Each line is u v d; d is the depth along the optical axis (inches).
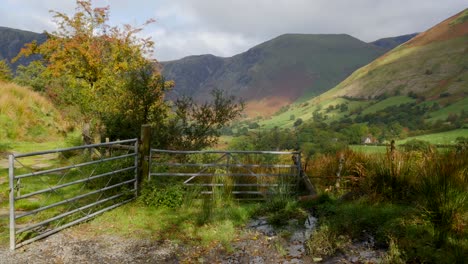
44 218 239.0
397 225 218.7
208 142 469.1
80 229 228.8
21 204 261.7
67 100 807.7
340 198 295.4
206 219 254.1
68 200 231.8
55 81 970.7
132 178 305.6
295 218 258.5
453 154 281.9
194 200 298.7
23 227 221.1
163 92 496.4
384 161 302.0
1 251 191.3
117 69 850.8
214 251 205.8
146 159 304.5
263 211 278.8
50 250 197.2
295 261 192.5
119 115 473.4
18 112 665.0
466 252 178.9
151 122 475.8
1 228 218.2
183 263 190.2
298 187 339.3
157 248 206.8
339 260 191.0
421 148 327.3
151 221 247.4
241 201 319.6
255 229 241.9
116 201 284.7
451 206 211.6
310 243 210.2
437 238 194.7
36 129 675.4
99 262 187.0
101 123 508.7
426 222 213.0
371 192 283.1
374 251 198.4
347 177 335.6
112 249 202.8
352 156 368.5
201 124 460.8
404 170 284.7
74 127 804.6
